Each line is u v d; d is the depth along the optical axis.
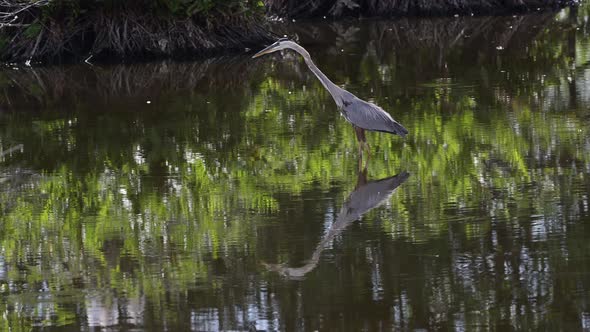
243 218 11.27
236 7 24.08
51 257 10.37
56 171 13.67
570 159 12.93
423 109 16.17
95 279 9.64
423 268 9.41
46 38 23.42
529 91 17.30
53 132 15.96
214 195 12.23
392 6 29.02
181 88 19.53
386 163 13.23
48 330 8.43
